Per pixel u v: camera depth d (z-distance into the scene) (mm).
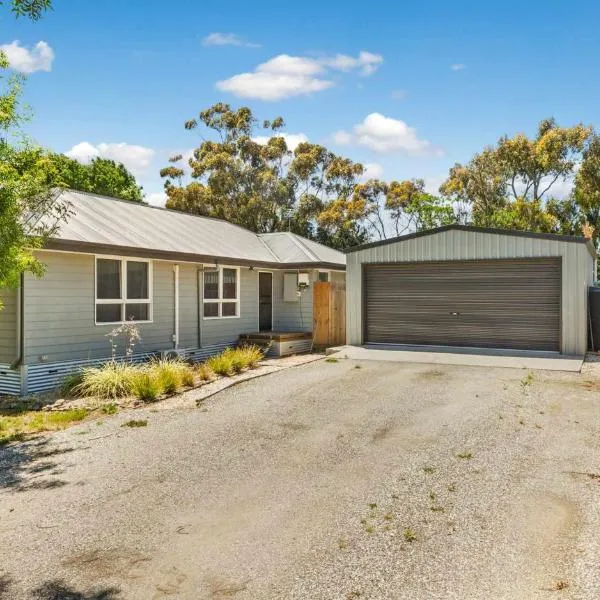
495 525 4125
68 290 10031
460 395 8766
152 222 13859
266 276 16484
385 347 14180
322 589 3287
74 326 10156
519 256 12914
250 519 4305
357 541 3904
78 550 3830
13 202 6652
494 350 13148
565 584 3289
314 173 37000
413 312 14320
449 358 12297
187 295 13047
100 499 4766
